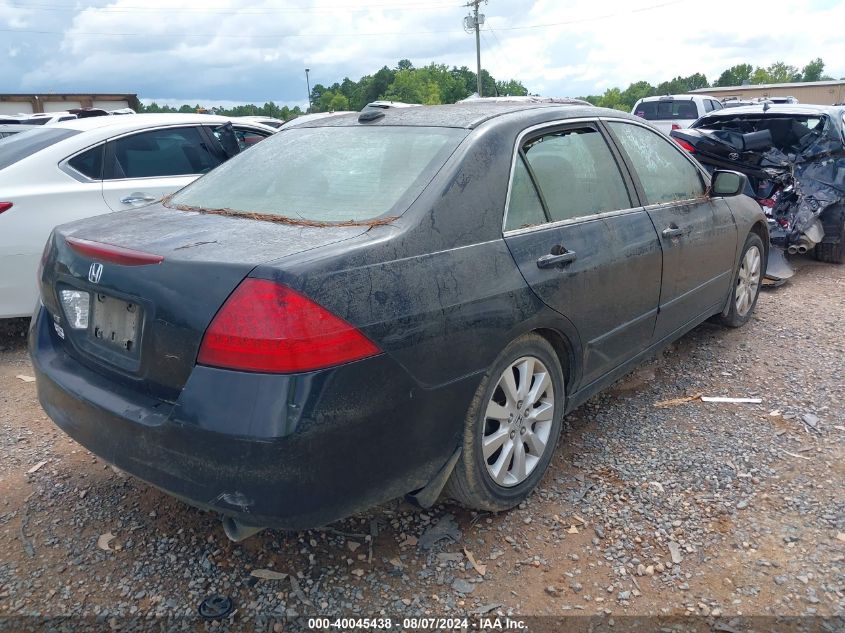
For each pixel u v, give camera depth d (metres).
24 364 4.77
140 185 5.38
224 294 2.12
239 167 3.32
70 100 25.88
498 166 2.85
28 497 3.09
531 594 2.52
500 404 2.86
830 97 44.12
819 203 7.23
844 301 6.18
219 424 2.09
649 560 2.69
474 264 2.60
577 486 3.20
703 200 4.34
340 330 2.14
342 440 2.17
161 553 2.72
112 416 2.36
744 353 4.83
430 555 2.72
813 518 2.94
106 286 2.42
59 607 2.44
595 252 3.19
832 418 3.84
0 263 4.70
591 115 3.59
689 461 3.40
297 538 2.81
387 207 2.58
